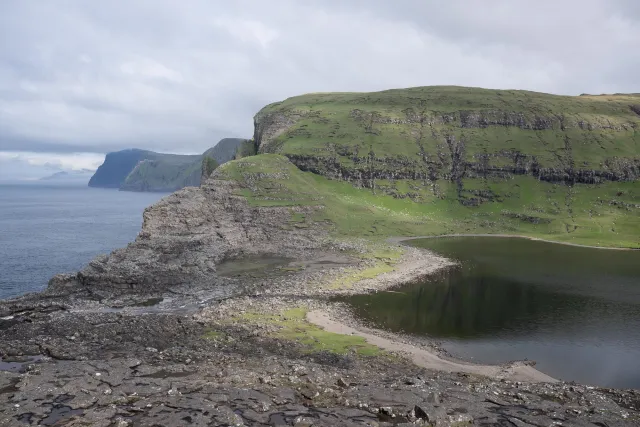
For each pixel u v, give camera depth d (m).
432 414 37.06
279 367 50.66
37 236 198.38
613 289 101.88
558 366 60.66
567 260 134.75
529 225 196.25
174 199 161.62
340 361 58.81
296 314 81.38
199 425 34.62
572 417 39.09
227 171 189.62
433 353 64.44
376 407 39.22
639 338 71.50
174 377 46.41
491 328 76.38
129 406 38.12
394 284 104.88
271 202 177.88
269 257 135.38
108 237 198.00
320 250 143.75
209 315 80.12
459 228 192.12
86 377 44.28
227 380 45.41
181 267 109.19
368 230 175.88
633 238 171.88
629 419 39.88
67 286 98.75
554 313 84.50
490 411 39.69
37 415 36.22
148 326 72.44
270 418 36.44
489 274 116.00
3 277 120.06
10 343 63.69
